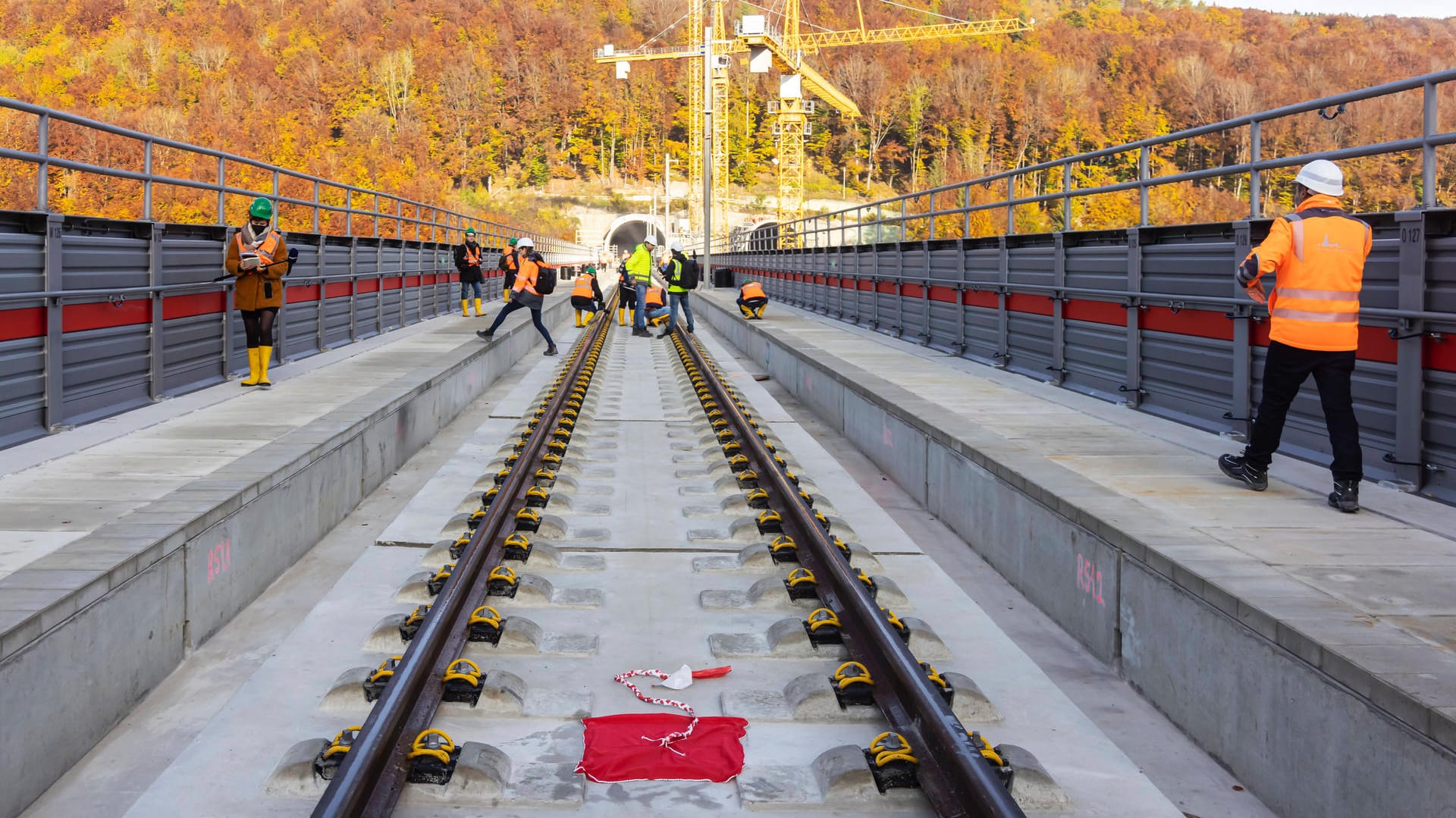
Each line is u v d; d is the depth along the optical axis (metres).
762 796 3.63
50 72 198.25
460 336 18.17
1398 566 4.53
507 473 8.12
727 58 69.94
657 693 4.55
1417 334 5.93
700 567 6.32
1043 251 11.55
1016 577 6.59
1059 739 4.23
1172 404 8.85
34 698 3.84
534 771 3.80
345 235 15.89
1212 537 5.02
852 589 5.19
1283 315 5.74
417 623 5.00
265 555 6.37
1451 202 7.25
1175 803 3.91
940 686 4.31
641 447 10.62
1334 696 3.46
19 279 7.45
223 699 4.80
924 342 16.17
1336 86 191.12
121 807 3.84
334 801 3.12
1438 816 2.97
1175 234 8.75
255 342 10.72
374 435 9.17
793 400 15.83
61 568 4.39
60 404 8.01
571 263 77.25
